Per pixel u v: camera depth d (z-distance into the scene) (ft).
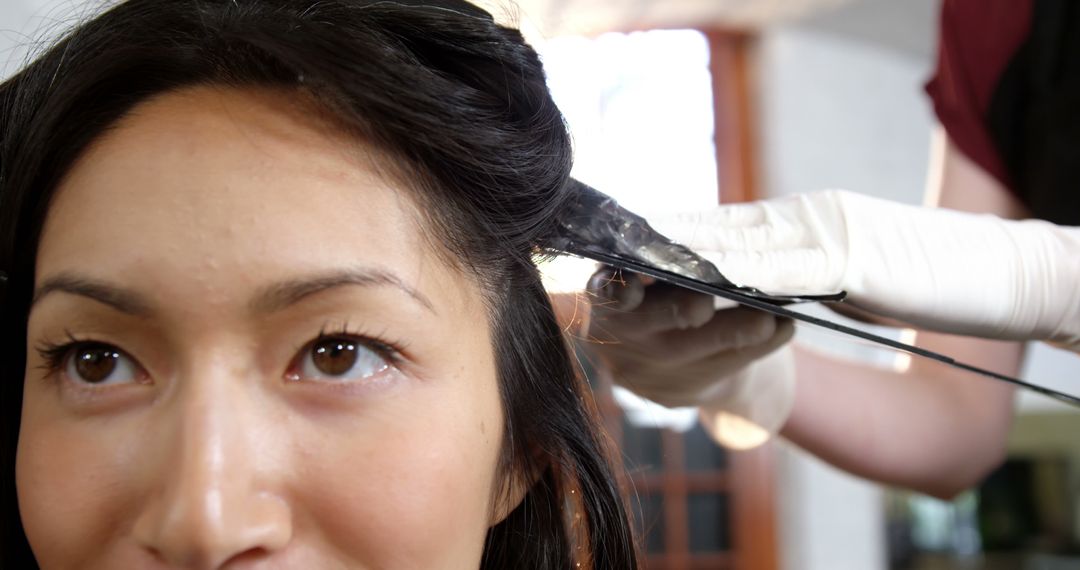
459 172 1.11
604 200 1.20
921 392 1.93
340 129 1.02
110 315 0.98
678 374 1.52
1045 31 1.83
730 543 5.99
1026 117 1.90
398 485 0.99
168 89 1.03
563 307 1.34
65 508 0.98
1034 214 1.91
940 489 1.94
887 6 5.48
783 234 1.34
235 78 1.03
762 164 5.85
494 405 1.12
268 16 1.08
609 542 1.37
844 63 5.96
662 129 5.49
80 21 1.28
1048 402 5.21
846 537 5.60
